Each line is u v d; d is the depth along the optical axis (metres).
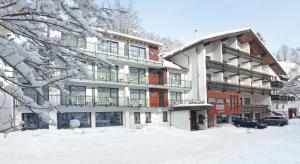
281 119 46.97
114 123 33.03
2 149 16.69
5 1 3.70
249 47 52.91
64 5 4.00
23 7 3.75
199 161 13.36
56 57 4.57
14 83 3.67
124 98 33.62
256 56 54.59
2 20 3.95
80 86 30.11
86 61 4.97
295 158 12.54
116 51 32.91
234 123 44.16
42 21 4.12
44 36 4.35
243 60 52.88
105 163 14.69
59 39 4.50
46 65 4.40
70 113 28.73
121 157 16.42
